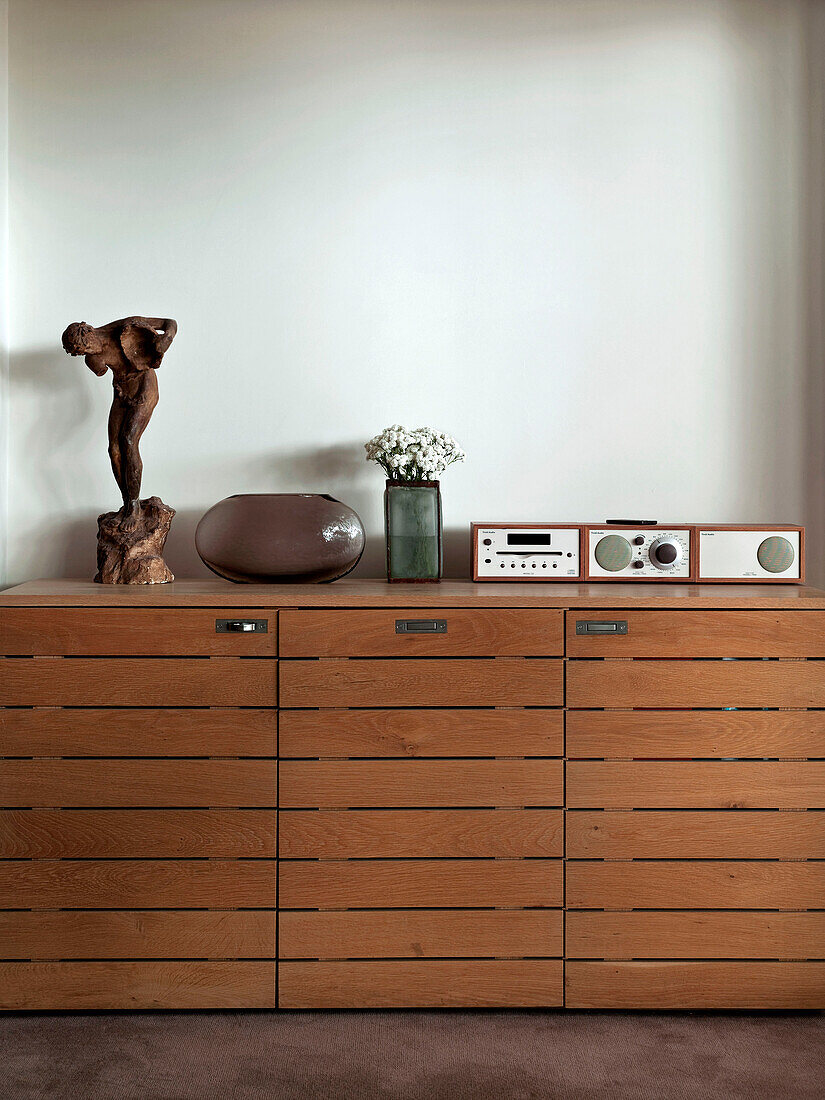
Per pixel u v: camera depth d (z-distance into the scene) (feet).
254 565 7.79
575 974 7.17
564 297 8.71
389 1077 6.45
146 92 8.57
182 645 7.09
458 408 8.71
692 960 7.18
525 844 7.14
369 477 8.73
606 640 7.13
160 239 8.61
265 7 8.58
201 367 8.66
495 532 7.91
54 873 7.09
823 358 8.74
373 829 7.13
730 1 8.67
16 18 8.49
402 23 8.61
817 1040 6.95
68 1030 7.02
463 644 7.11
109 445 8.02
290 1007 7.16
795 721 7.13
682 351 8.75
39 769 7.08
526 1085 6.38
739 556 7.87
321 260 8.65
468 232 8.68
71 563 8.66
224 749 7.11
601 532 7.89
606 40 8.67
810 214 8.71
